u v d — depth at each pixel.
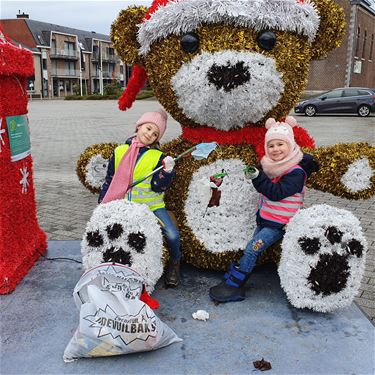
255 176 2.86
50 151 10.64
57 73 59.84
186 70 2.96
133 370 2.45
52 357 2.56
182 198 3.30
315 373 2.42
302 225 2.80
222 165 3.20
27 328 2.83
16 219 3.45
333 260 2.72
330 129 14.62
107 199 3.10
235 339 2.71
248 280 3.43
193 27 2.94
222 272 3.53
